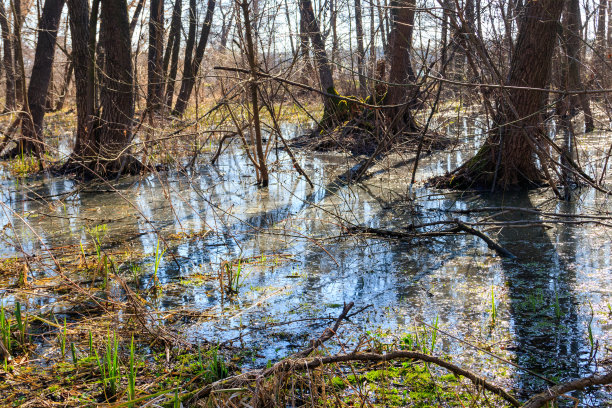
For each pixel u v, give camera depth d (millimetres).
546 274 5172
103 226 7387
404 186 9406
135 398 3260
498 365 3598
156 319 4473
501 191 8586
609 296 4609
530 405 2740
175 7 17250
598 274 5094
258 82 8148
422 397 3252
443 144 13234
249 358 3805
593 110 14844
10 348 3957
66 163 11828
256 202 8562
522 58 8055
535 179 8711
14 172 11859
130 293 4258
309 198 8734
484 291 4852
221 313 4598
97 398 3354
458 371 3098
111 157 10484
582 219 6918
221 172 11328
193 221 7551
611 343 3826
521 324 4184
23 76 12461
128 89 11039
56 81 30438
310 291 5027
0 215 8258
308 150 13633
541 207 7539
